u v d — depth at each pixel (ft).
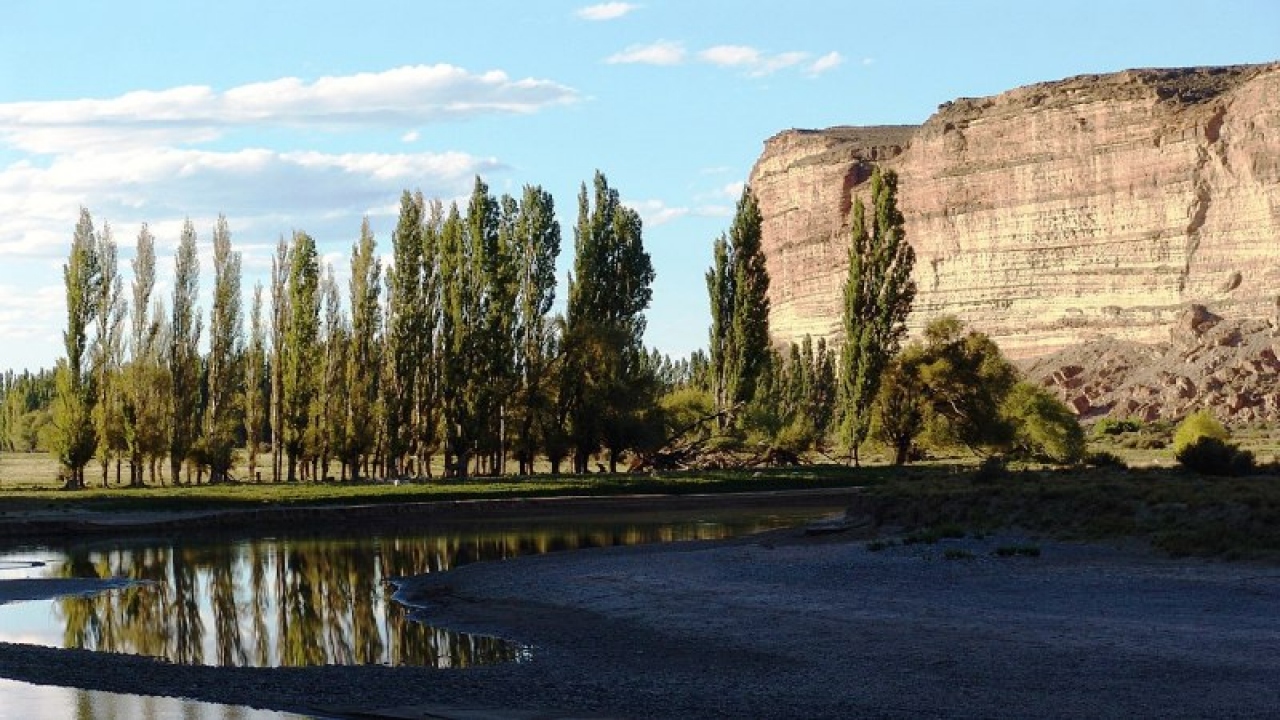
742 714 80.02
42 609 141.79
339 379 338.75
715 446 348.79
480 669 99.30
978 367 333.42
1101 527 144.05
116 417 326.44
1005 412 334.65
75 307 321.52
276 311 342.03
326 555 189.88
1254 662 85.81
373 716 84.12
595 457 362.74
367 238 342.85
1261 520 133.80
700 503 269.85
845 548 153.99
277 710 87.40
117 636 124.57
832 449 430.61
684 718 79.61
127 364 329.93
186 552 196.24
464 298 322.55
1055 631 99.09
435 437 331.16
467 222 324.39
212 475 332.80
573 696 87.04
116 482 350.64
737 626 110.42
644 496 269.44
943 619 106.73
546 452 335.26
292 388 337.52
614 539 203.62
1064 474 195.11
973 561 134.82
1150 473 199.11
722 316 367.45
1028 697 80.74
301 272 340.39
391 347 326.65
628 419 330.75
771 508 260.83
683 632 109.91
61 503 254.06
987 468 190.60
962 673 88.07
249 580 162.91
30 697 92.63
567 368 330.13
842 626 106.73
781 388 540.93
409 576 163.22
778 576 135.85
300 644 118.01
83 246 323.98
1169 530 138.41
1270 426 552.41
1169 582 116.67
